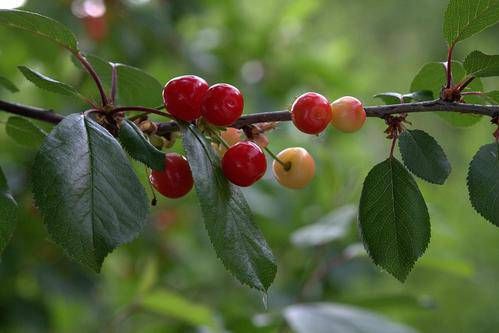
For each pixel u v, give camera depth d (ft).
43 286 3.61
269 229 3.95
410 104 2.29
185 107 2.21
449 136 7.91
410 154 2.26
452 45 2.31
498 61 2.25
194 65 4.32
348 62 5.55
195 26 4.90
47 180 2.09
